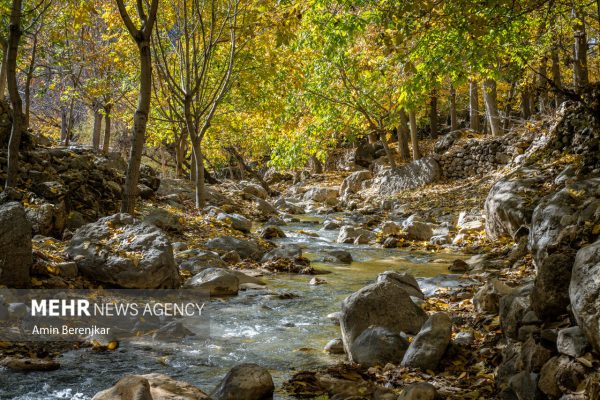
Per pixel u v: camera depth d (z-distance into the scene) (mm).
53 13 19469
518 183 13125
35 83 29875
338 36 11477
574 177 11703
